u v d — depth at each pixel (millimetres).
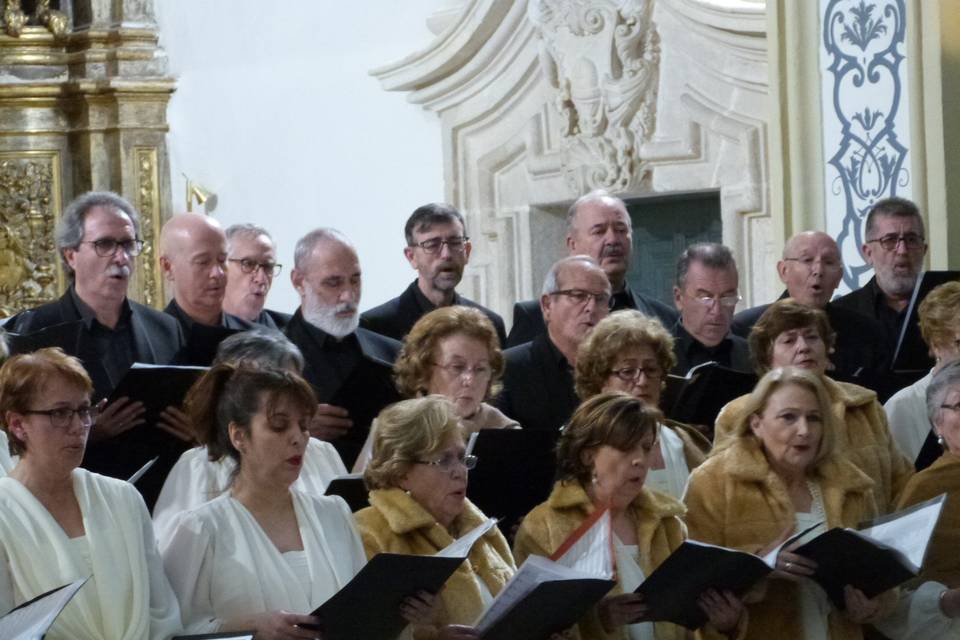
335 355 12961
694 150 18312
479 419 10922
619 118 18781
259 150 22328
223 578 8523
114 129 22516
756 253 17938
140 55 22562
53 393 8461
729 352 13367
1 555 8328
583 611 8742
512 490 10195
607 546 9180
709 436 11500
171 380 10523
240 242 14523
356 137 21750
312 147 22000
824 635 9867
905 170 14516
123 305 12547
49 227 22625
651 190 18781
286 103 22203
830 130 15242
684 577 9047
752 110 17719
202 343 11727
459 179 20875
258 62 22375
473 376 10609
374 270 21656
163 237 13453
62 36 22672
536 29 19578
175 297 13453
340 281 12953
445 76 20734
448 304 14469
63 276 22688
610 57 18750
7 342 11023
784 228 15555
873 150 14812
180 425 10555
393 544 8969
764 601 9875
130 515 8625
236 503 8719
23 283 22547
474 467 10070
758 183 17734
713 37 17984
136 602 8398
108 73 22578
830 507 10039
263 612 8297
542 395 12047
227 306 14539
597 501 9492
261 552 8609
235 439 8695
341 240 13047
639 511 9656
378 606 8258
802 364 11031
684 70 18375
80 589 8383
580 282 12031
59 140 22688
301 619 8148
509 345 14172
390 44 21578
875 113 14766
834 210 15242
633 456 9398
